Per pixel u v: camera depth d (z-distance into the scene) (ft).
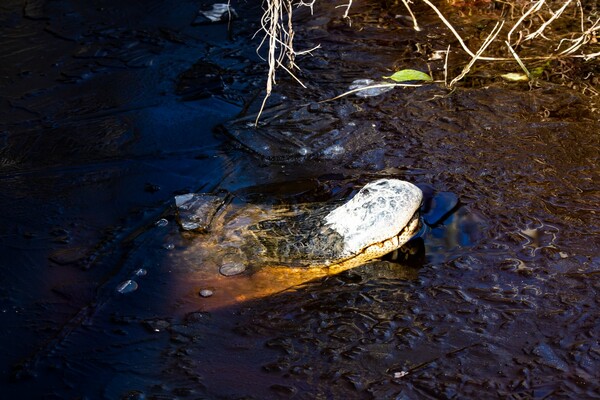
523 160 5.28
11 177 5.39
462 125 5.57
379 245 4.85
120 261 4.88
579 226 4.90
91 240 5.00
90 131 5.70
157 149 5.57
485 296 4.64
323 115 5.73
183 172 5.41
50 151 5.57
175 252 4.91
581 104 5.67
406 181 5.12
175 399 4.33
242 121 5.73
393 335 4.52
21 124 5.76
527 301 4.60
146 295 4.73
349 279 4.78
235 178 5.35
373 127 5.61
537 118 5.58
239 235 4.98
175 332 4.58
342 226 4.88
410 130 5.57
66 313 4.67
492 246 4.85
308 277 4.79
